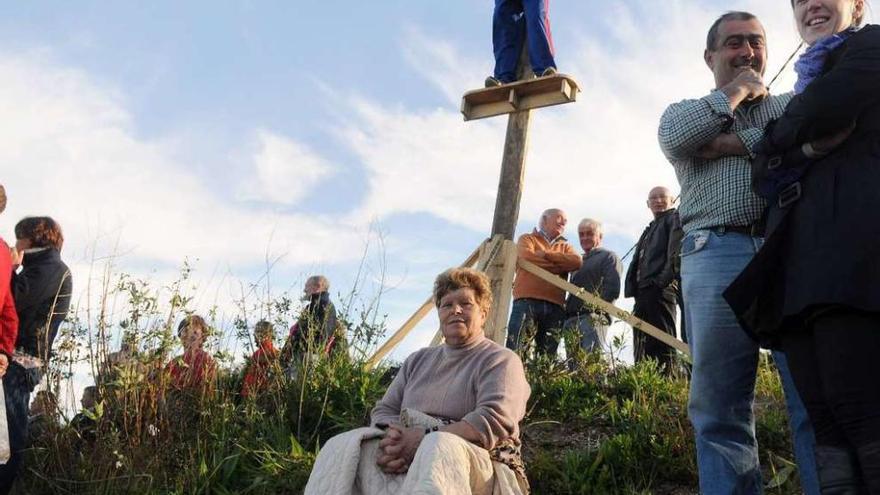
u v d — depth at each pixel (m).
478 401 3.46
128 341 5.10
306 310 5.79
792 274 2.50
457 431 3.29
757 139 3.22
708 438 3.17
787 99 3.43
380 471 3.25
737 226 3.23
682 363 6.43
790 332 2.59
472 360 3.63
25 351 5.03
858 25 2.95
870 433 2.30
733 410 3.16
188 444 4.82
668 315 6.95
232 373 5.62
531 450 4.79
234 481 4.68
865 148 2.52
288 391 5.34
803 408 3.04
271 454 4.77
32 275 5.07
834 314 2.40
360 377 5.40
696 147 3.29
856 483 2.41
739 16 3.53
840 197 2.47
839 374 2.36
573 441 4.86
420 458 3.05
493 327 5.99
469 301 3.71
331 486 3.17
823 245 2.44
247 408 5.13
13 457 4.79
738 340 3.15
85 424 5.23
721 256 3.21
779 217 2.61
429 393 3.61
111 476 4.67
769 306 2.65
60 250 5.33
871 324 2.35
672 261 6.83
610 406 5.10
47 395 5.16
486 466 3.22
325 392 5.30
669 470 4.33
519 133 6.55
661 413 4.81
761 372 5.61
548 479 4.37
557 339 6.13
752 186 2.77
